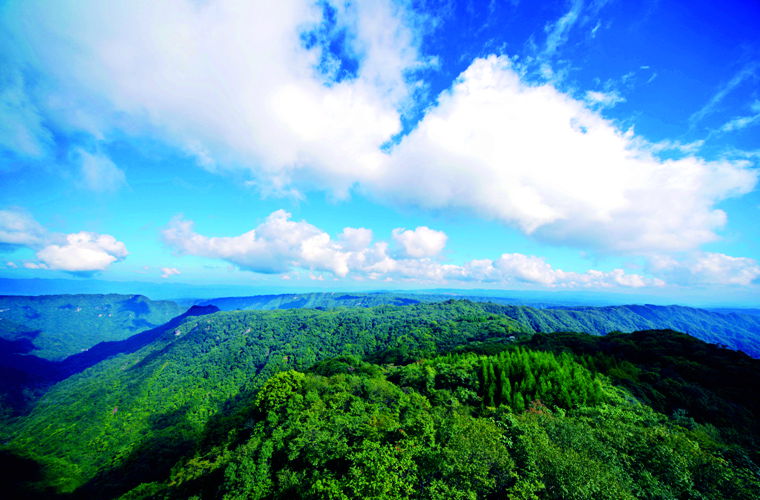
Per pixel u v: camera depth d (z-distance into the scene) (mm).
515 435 24391
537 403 39969
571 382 42531
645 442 23922
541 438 22750
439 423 27000
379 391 45781
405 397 43344
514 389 44469
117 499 45969
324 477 23953
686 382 46344
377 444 24078
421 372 56688
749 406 39625
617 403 39688
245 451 32969
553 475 18703
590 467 18906
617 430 25938
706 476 20281
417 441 23859
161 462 74062
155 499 40438
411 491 18688
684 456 21828
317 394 46156
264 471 30172
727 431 33438
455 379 49750
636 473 21016
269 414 43312
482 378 47969
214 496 33219
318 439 29172
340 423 31453
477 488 18344
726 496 19172
